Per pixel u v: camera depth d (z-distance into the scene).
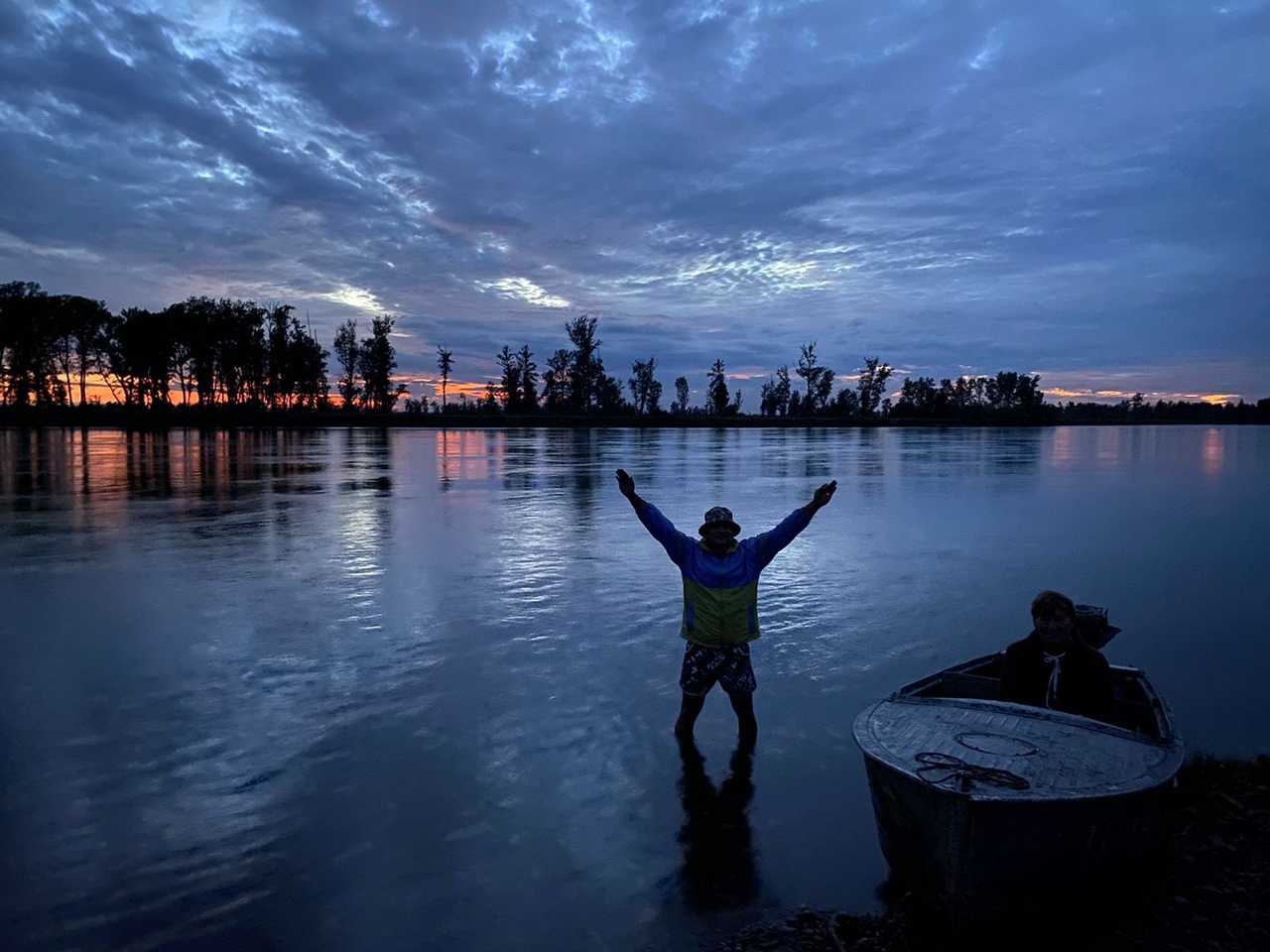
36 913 4.02
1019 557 13.38
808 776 5.59
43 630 8.85
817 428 94.00
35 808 5.05
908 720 4.57
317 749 5.95
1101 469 32.25
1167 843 4.75
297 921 4.00
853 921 4.00
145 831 4.81
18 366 87.38
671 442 54.88
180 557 12.85
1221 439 65.75
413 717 6.55
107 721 6.42
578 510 18.59
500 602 10.16
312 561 12.59
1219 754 6.07
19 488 22.81
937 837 3.76
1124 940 3.93
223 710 6.66
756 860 4.58
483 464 32.53
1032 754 4.11
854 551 13.91
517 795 5.29
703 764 5.78
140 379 87.31
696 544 6.11
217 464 31.70
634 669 7.74
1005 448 49.53
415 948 3.81
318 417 85.19
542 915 4.07
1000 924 3.78
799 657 8.22
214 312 86.31
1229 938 3.93
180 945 3.80
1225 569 12.52
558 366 112.88
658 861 4.56
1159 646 8.71
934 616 9.78
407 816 5.01
